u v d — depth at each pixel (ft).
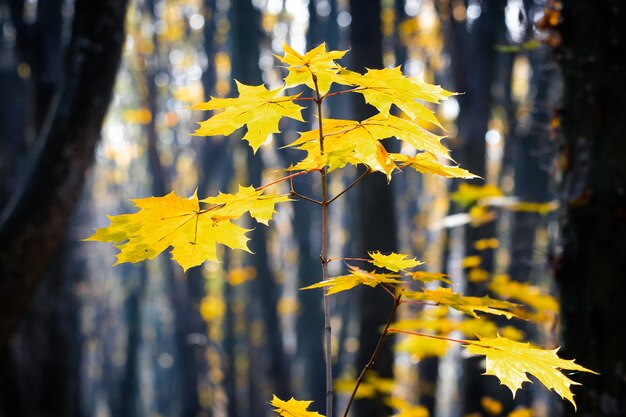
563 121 8.93
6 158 26.63
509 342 4.49
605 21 8.46
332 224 70.33
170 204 4.48
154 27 47.44
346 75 4.20
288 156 43.62
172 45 53.21
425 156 4.59
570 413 8.52
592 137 8.55
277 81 43.86
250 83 40.91
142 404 95.14
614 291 8.23
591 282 8.38
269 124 4.46
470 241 20.68
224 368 39.58
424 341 11.35
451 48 26.17
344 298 52.70
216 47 51.88
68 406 26.50
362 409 19.74
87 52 12.74
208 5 50.39
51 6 22.26
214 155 50.98
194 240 4.60
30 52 21.91
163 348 94.58
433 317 10.89
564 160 8.90
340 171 49.32
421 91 4.20
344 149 4.37
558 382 4.21
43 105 22.00
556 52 9.11
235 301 57.06
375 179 21.36
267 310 43.01
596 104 8.49
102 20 12.76
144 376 110.01
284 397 42.70
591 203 8.42
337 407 50.03
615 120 8.38
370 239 21.22
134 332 67.62
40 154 12.64
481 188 12.07
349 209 54.08
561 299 8.76
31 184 12.48
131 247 4.54
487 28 25.21
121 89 56.59
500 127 37.65
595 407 8.25
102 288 75.92
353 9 21.88
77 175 12.81
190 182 70.49
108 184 80.69
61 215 12.65
